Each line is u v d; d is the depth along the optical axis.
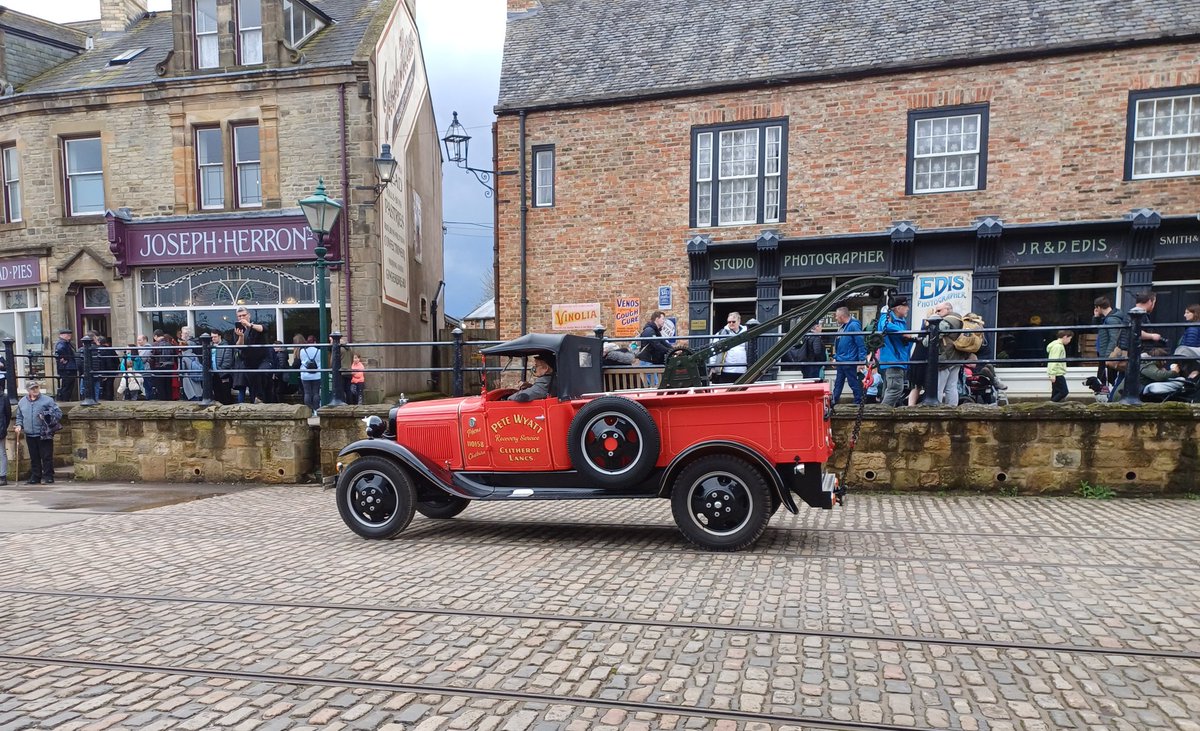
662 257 15.16
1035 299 13.48
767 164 14.62
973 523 7.16
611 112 15.29
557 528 7.51
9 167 17.66
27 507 9.31
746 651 4.04
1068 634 4.21
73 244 16.89
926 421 8.81
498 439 6.93
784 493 6.09
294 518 8.34
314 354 13.12
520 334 15.88
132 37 19.66
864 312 14.29
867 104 13.98
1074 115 13.02
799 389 6.06
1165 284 12.87
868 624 4.42
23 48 18.19
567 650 4.10
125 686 3.75
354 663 3.99
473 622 4.61
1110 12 13.30
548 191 15.88
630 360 9.04
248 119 16.28
